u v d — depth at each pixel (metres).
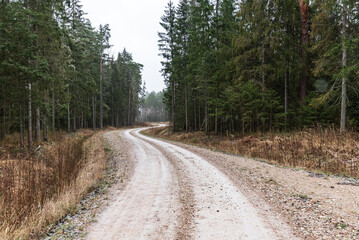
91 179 7.71
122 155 13.67
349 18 13.38
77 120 41.53
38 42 13.89
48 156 9.84
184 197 5.90
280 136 15.45
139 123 68.06
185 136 25.20
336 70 14.02
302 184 6.73
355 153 9.91
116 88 51.72
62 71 17.55
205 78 22.52
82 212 5.04
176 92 33.06
